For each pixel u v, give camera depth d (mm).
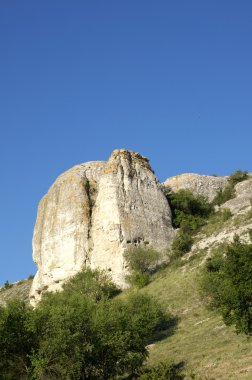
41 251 67312
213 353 32281
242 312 30406
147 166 70562
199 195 79312
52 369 28781
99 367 31328
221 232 62875
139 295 43375
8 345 29250
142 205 65625
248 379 25875
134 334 33656
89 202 66875
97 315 32125
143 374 30047
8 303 31328
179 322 43031
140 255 58969
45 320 30266
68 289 55625
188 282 50344
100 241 62781
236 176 84375
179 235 63062
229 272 31625
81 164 72750
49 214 68625
